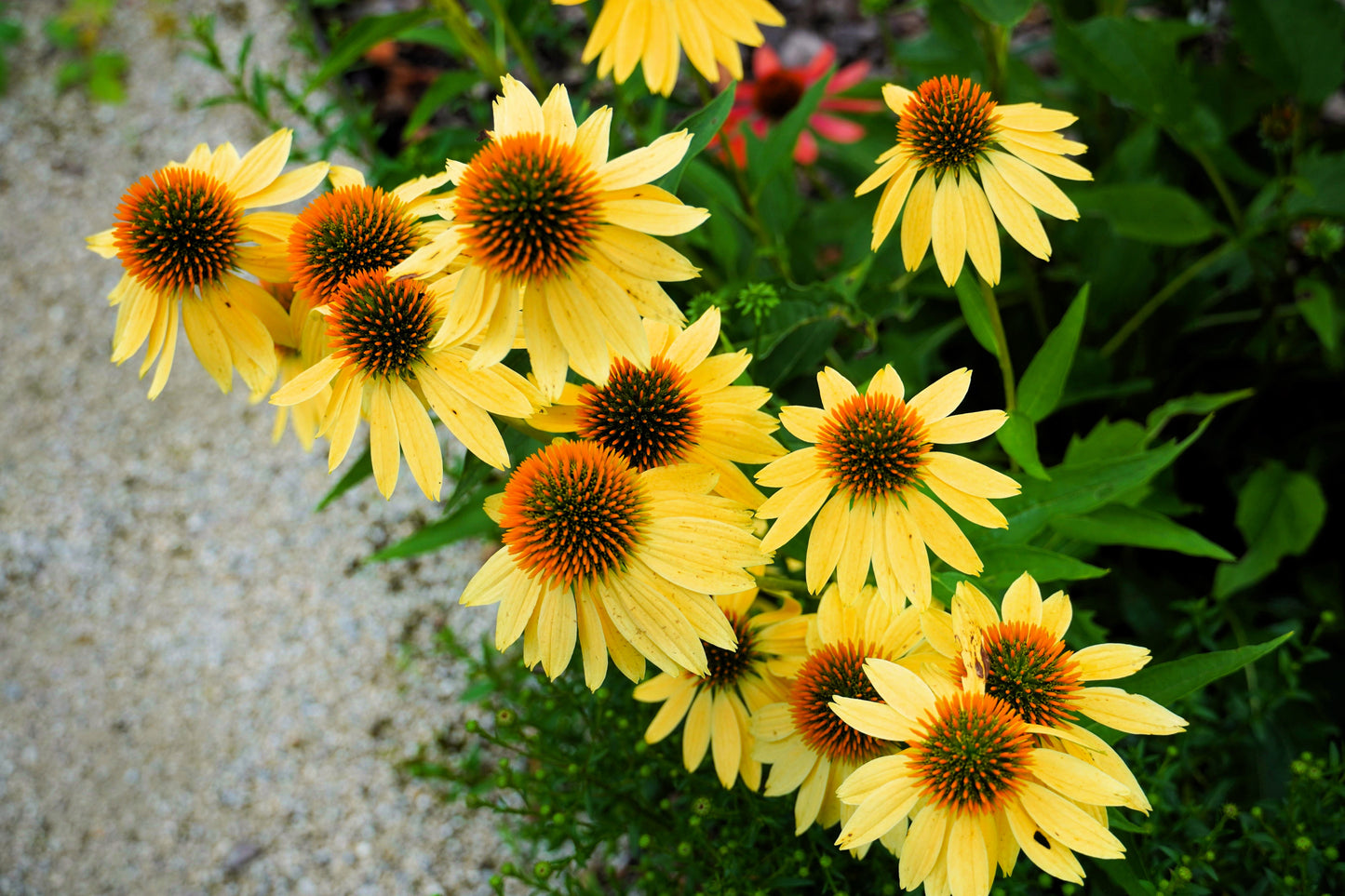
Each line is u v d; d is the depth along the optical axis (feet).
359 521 2.88
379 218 1.51
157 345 1.57
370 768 2.52
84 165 3.55
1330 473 2.25
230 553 2.88
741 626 1.68
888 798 1.42
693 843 1.82
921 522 1.49
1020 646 1.45
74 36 3.79
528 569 1.47
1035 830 1.40
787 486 1.51
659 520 1.47
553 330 1.40
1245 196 2.52
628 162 1.42
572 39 2.98
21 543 2.95
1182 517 2.32
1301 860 1.67
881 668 1.46
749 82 2.76
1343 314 2.15
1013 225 1.56
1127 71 2.03
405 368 1.48
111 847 2.52
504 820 2.06
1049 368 1.67
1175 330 2.32
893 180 1.59
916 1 2.42
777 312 1.85
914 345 2.31
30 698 2.74
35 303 3.33
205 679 2.71
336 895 2.38
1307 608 2.17
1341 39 2.10
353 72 3.49
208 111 3.55
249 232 1.56
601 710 1.82
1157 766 1.86
